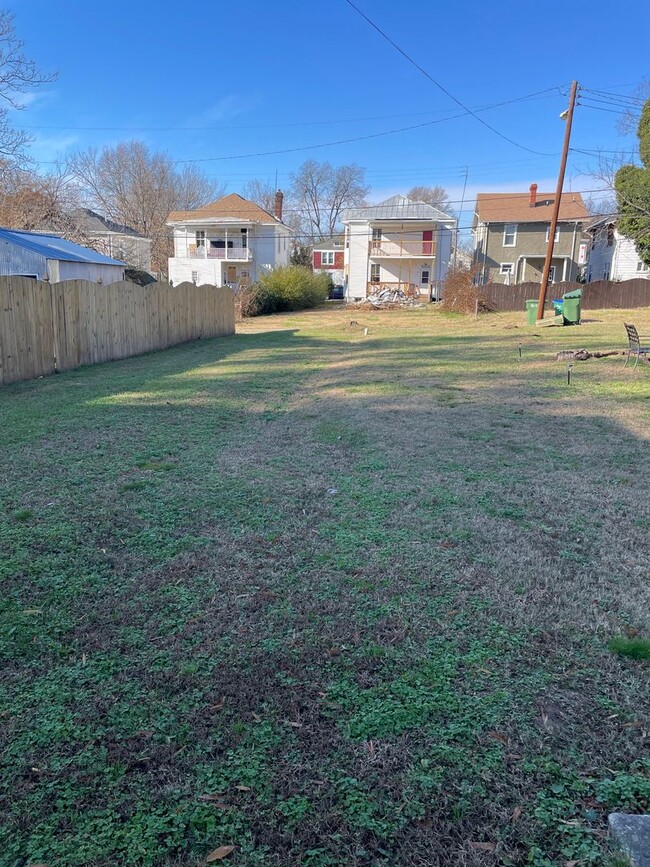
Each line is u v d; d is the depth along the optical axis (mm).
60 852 1730
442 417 7324
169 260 44406
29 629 2820
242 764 2049
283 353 15086
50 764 2049
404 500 4504
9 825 1818
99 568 3426
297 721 2246
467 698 2354
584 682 2453
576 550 3689
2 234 17250
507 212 39438
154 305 15508
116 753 2096
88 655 2646
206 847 1751
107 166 52188
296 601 3086
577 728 2193
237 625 2875
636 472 5180
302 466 5383
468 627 2850
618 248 35719
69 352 11773
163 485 4824
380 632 2811
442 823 1816
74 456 5625
